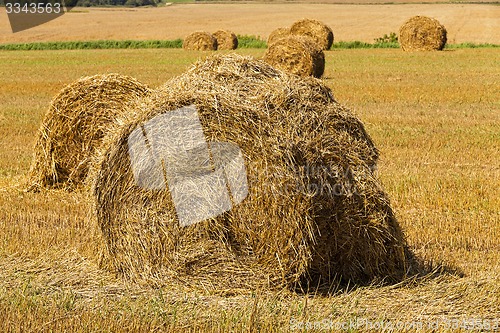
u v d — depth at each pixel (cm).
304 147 1270
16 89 4331
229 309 1184
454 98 3741
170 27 11819
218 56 1439
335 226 1287
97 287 1291
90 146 2047
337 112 1348
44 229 1619
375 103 3591
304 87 1358
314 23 7044
